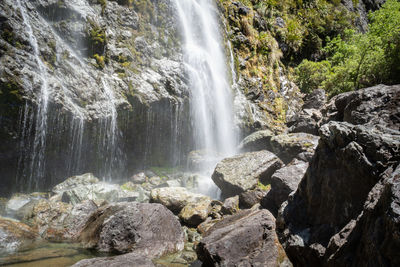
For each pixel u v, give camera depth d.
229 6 19.50
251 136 13.45
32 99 8.05
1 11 8.16
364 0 36.81
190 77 13.45
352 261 3.88
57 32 9.88
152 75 12.09
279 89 19.52
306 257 5.07
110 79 10.61
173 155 13.12
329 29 26.02
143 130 11.72
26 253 5.39
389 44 14.59
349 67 16.80
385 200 3.46
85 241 6.20
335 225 4.93
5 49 7.95
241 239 5.04
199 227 7.61
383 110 6.83
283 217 5.91
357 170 4.61
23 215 7.09
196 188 10.59
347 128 5.01
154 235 6.24
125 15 12.58
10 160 8.44
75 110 9.12
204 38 15.98
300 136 11.24
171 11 14.63
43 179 9.29
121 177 11.37
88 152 10.13
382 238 3.33
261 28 21.06
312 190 5.49
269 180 9.59
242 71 18.00
